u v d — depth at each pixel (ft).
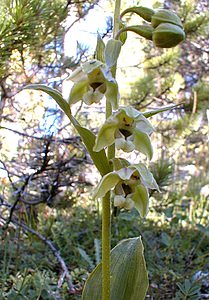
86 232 0.91
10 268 0.71
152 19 0.41
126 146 0.40
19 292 0.53
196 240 0.87
